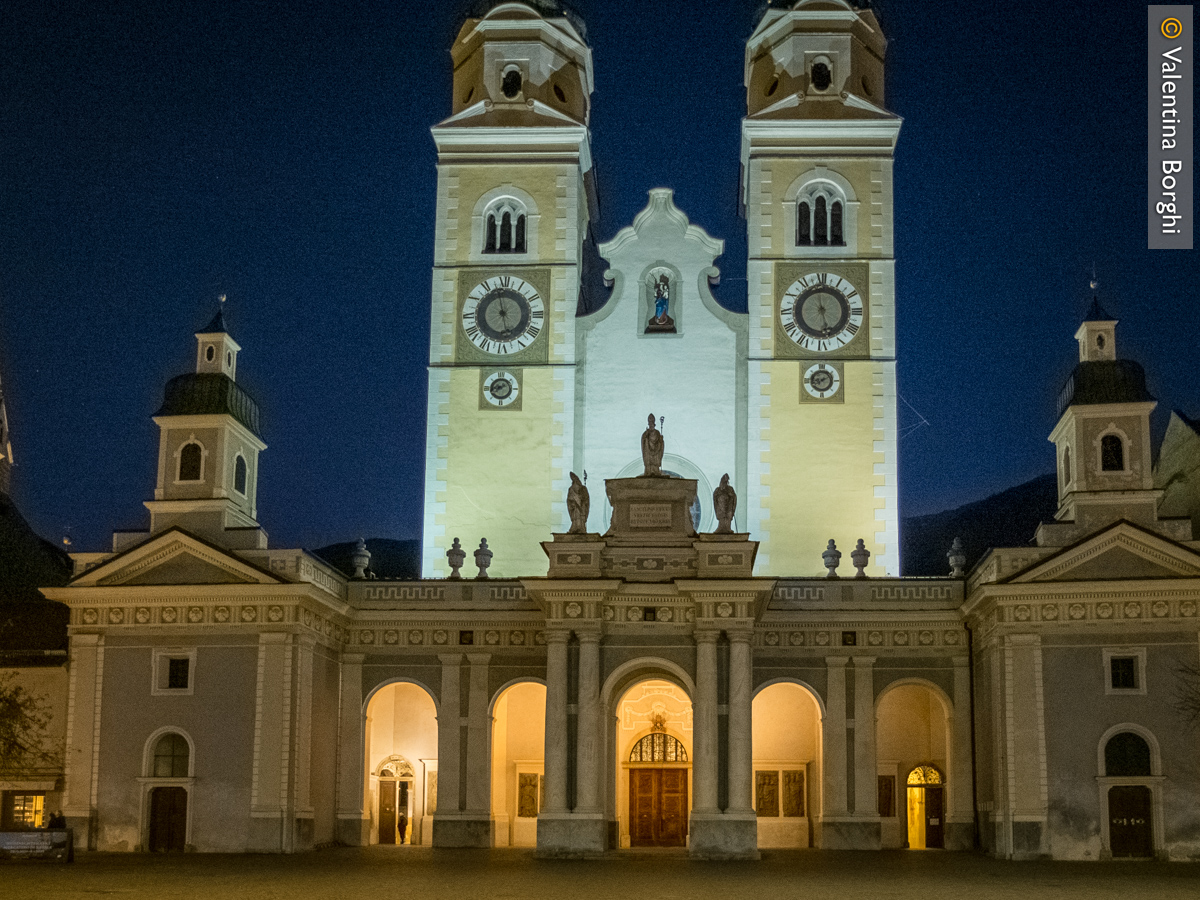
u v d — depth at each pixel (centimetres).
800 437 6397
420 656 6056
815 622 5991
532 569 6366
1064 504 5750
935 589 6016
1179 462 7356
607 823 5519
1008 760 5306
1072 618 5356
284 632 5541
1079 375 5747
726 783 5278
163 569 5656
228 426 5909
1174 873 4509
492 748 5978
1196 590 5281
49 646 6072
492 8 6831
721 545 5425
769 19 6800
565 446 6444
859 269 6544
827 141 6656
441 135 6738
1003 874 4438
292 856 5197
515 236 6669
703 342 6544
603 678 5416
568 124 6712
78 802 5525
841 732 5938
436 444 6494
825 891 3784
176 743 5559
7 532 7869
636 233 6650
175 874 4266
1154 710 5269
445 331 6588
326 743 5856
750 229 6594
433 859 5066
